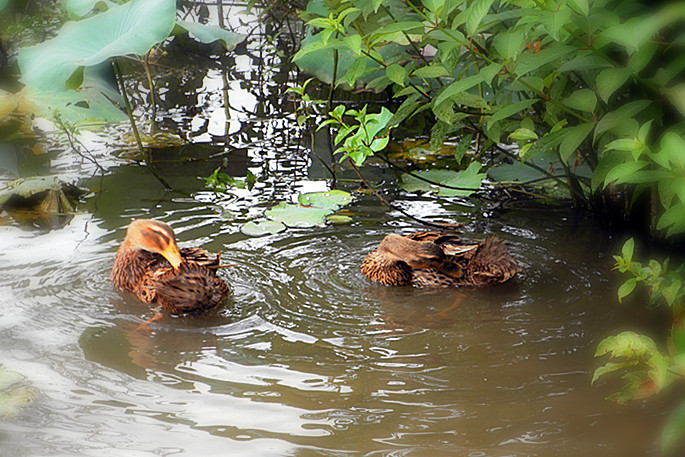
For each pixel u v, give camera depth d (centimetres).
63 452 461
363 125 884
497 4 761
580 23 532
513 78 687
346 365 576
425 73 685
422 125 1241
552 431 489
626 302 673
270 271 742
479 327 636
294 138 1180
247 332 629
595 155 848
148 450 464
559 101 687
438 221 870
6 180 971
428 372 565
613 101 713
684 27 580
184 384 546
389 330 632
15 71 1484
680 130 525
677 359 429
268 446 470
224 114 1297
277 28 1731
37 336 613
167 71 1547
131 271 698
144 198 930
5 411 504
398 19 826
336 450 466
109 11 1051
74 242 802
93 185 972
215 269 698
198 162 1069
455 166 1048
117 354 589
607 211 876
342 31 660
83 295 689
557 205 919
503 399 528
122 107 1324
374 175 1023
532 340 611
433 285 716
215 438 478
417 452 466
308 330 632
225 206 908
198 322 646
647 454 464
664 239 797
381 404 522
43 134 1174
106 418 500
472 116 871
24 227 841
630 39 474
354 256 779
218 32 1395
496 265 707
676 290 507
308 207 897
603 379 551
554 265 754
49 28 1573
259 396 530
